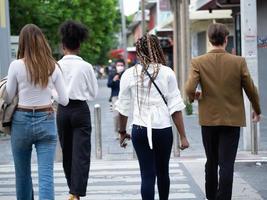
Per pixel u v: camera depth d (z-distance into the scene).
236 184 9.78
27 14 31.62
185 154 13.09
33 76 6.49
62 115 7.94
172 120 7.32
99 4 47.12
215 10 26.25
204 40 33.91
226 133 7.37
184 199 8.81
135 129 6.61
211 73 7.34
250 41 12.91
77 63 7.86
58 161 12.41
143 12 38.06
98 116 12.73
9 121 6.67
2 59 19.02
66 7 38.44
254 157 12.29
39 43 6.59
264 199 8.64
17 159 6.79
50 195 6.65
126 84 6.66
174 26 27.02
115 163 12.15
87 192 9.40
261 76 21.25
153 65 6.59
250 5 12.90
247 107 12.99
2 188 9.90
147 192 6.61
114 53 73.56
